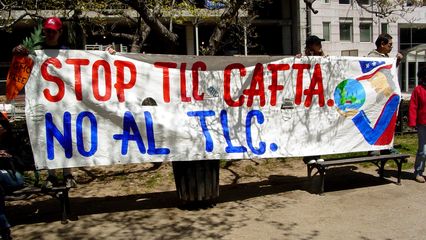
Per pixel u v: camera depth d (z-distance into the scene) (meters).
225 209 5.69
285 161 8.51
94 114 5.29
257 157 5.97
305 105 6.29
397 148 9.53
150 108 5.48
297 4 31.28
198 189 5.50
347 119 6.59
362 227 5.00
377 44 7.14
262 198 6.16
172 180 7.20
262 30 32.44
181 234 4.85
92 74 5.27
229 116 5.82
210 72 5.72
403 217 5.30
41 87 5.09
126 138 5.40
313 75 6.32
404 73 33.75
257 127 6.00
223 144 5.74
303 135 6.30
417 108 6.61
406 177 7.15
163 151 5.50
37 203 6.03
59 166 5.18
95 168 8.12
